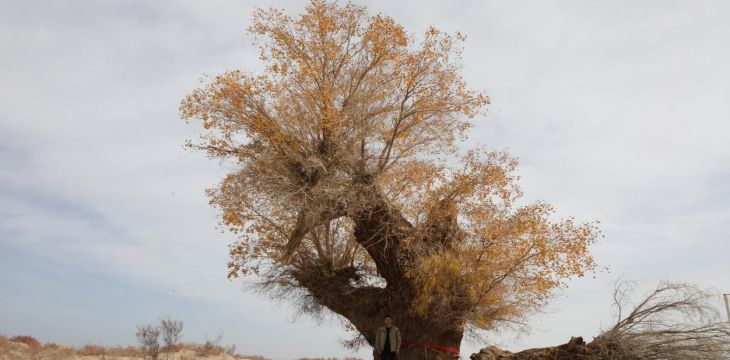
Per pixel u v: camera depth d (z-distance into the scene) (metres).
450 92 24.03
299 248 24.94
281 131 22.03
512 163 22.25
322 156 22.17
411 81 23.23
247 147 22.62
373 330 23.00
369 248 22.98
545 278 20.23
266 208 22.75
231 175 22.36
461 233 21.83
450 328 21.08
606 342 17.34
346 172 22.56
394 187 23.38
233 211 22.89
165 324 28.67
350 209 21.56
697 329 16.61
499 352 20.33
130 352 29.92
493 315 21.05
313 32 23.38
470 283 20.39
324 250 25.53
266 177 21.50
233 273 25.02
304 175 22.23
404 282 22.36
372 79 23.86
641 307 17.42
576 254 19.95
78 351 28.47
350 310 23.95
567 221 20.58
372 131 23.28
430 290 20.45
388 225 22.22
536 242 20.03
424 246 21.91
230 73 22.28
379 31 23.44
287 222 24.19
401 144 24.08
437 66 23.78
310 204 21.53
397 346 18.44
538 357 18.47
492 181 21.84
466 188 22.02
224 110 22.38
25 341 28.61
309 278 25.05
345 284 24.72
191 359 29.20
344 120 22.73
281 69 22.59
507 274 20.34
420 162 23.89
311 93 22.66
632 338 16.94
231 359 30.86
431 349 21.09
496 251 20.23
